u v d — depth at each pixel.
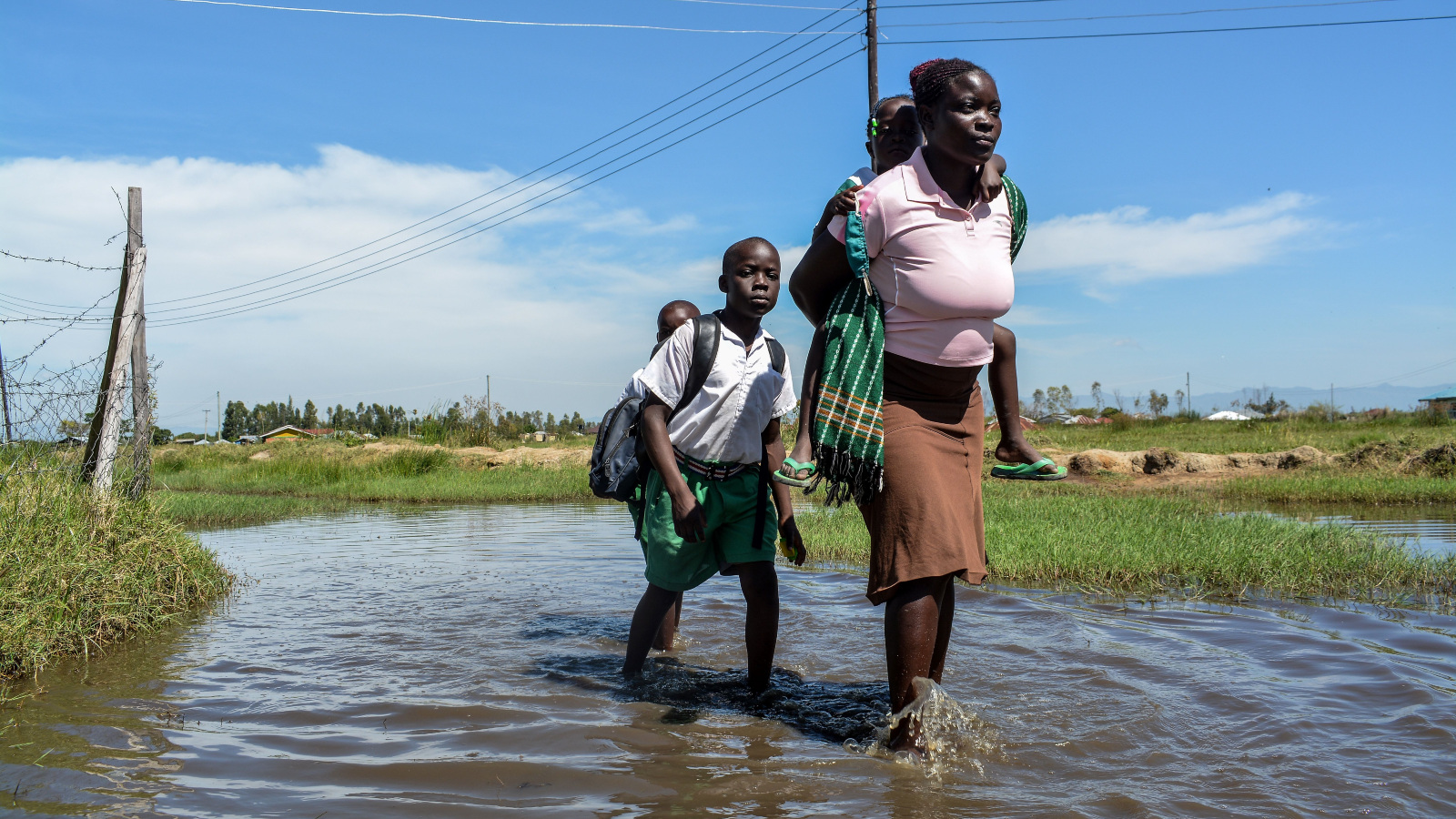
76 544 4.64
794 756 2.76
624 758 2.75
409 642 4.35
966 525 2.80
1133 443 23.19
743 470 3.58
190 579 5.47
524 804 2.40
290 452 24.70
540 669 3.85
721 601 5.43
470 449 24.12
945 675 3.61
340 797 2.43
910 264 2.73
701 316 3.56
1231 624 4.46
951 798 2.40
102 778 2.56
